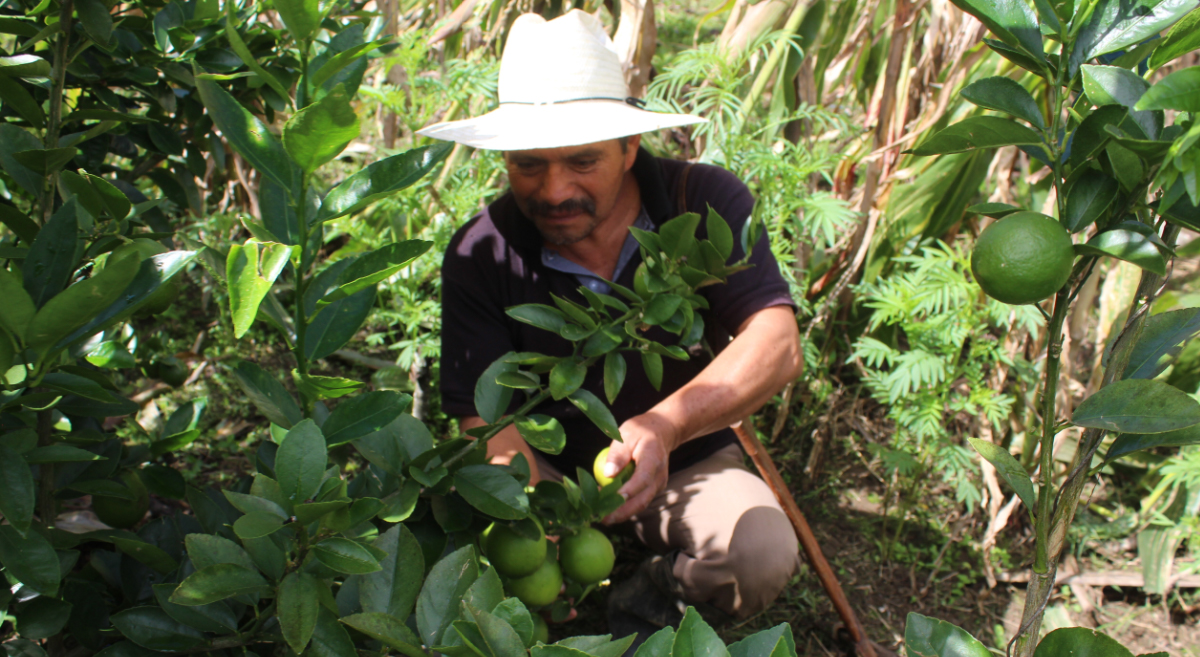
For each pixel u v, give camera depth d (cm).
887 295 268
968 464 259
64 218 95
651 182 217
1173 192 71
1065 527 87
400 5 387
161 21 151
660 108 264
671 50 471
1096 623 253
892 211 308
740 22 301
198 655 110
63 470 130
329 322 115
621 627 238
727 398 193
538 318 125
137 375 267
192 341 337
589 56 198
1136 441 84
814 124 330
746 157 267
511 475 130
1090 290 262
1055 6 75
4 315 80
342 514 88
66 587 121
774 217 277
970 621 254
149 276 93
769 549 215
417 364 284
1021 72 269
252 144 97
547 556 140
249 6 171
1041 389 268
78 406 122
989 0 79
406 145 407
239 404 310
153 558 117
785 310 214
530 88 199
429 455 118
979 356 278
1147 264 72
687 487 231
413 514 125
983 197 329
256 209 346
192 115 179
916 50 335
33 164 111
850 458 317
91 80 156
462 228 233
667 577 226
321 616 97
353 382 105
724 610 224
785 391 300
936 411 256
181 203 194
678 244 125
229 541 94
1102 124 75
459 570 91
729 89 269
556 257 222
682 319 128
